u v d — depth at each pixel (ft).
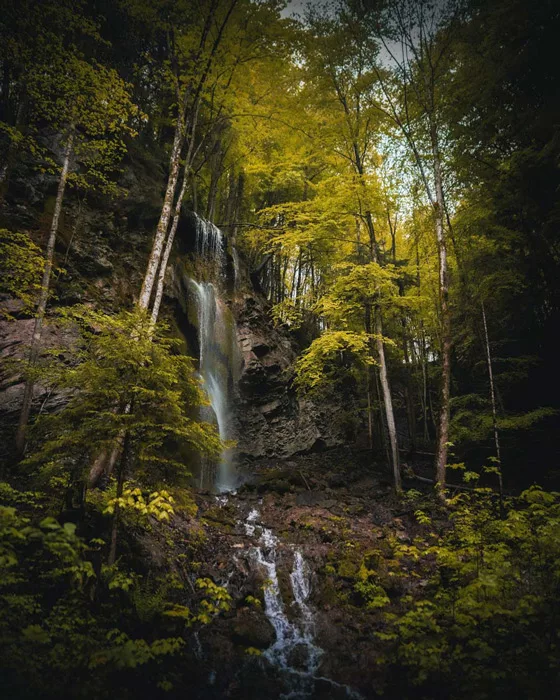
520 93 40.68
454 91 44.24
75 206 44.75
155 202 52.08
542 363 47.14
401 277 45.09
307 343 76.64
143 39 53.83
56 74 31.19
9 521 12.34
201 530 28.09
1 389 30.86
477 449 49.83
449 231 46.32
